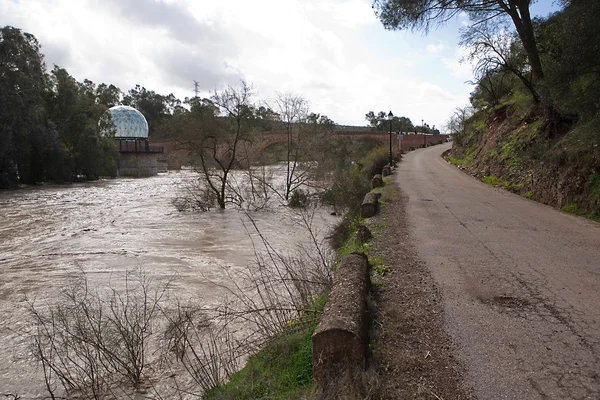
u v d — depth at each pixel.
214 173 26.23
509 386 3.50
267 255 11.85
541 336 4.41
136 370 5.28
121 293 8.71
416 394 3.37
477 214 12.07
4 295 8.86
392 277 6.36
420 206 13.74
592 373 3.69
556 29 15.34
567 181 12.74
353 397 3.20
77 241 14.60
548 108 16.94
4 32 38.69
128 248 13.39
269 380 3.95
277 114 28.03
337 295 4.33
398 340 4.30
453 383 3.54
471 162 30.06
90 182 49.16
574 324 4.70
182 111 24.44
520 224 10.49
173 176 65.50
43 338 6.49
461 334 4.46
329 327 3.55
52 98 47.50
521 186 16.92
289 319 5.41
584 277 6.34
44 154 44.09
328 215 20.28
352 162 38.56
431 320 4.81
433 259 7.37
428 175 26.31
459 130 44.88
